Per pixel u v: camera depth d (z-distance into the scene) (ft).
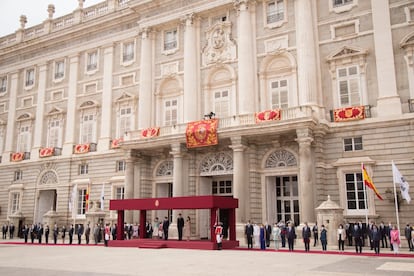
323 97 91.09
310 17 93.97
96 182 118.83
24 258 62.64
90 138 124.57
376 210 81.20
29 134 138.00
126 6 120.78
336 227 74.69
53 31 136.77
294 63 94.53
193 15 108.99
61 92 133.69
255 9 102.17
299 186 87.51
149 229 97.91
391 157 81.51
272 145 92.32
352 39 89.81
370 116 84.99
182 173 98.73
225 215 99.71
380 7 87.56
